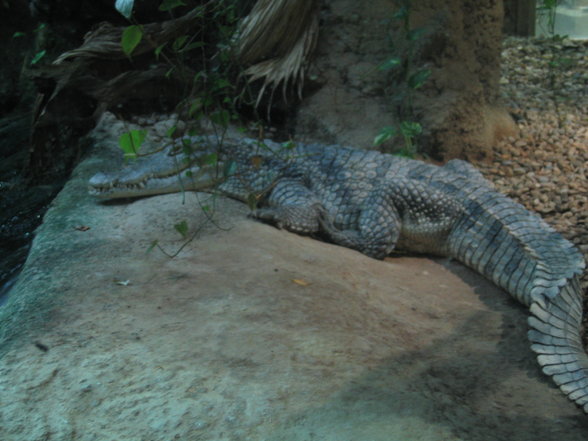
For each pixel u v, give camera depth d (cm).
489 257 449
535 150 691
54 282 367
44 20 794
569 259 396
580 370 297
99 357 289
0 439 243
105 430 247
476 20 704
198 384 270
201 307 339
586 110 816
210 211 495
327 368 287
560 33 1270
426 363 314
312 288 375
